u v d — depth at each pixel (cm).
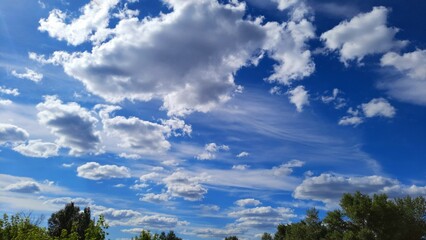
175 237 7594
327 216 5897
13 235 2198
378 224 5350
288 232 8225
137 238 2380
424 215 5584
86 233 1944
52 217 4625
